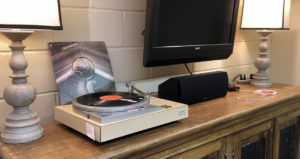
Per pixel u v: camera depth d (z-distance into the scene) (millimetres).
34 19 708
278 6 1440
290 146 1399
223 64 1692
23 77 759
